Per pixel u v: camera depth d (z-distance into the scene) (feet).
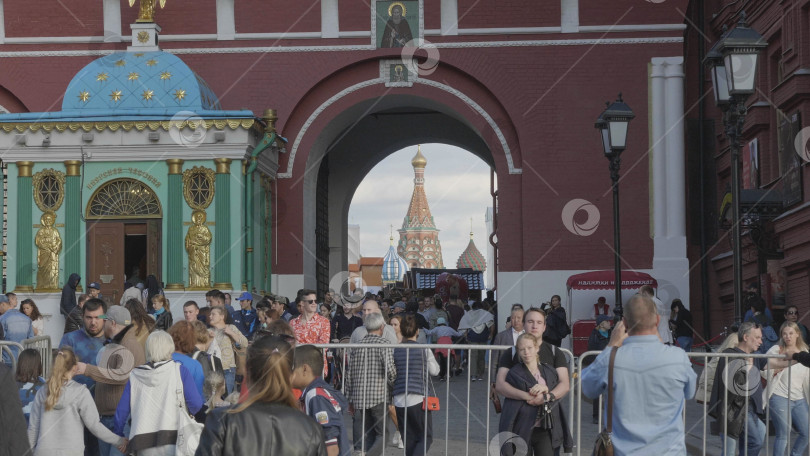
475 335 103.81
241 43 113.50
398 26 113.70
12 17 113.50
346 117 117.60
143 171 100.27
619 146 76.95
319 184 130.11
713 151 115.44
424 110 137.80
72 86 105.50
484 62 113.19
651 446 29.22
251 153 102.17
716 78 56.29
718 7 116.16
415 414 45.34
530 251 112.27
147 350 36.86
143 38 109.60
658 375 29.37
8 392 27.50
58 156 100.27
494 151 113.60
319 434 23.59
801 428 44.55
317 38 113.80
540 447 38.96
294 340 39.93
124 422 36.91
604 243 111.86
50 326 99.91
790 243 92.43
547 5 112.68
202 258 100.07
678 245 111.55
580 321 103.35
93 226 100.37
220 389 39.40
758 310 75.36
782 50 95.45
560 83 112.78
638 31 112.27
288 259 113.09
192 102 104.78
